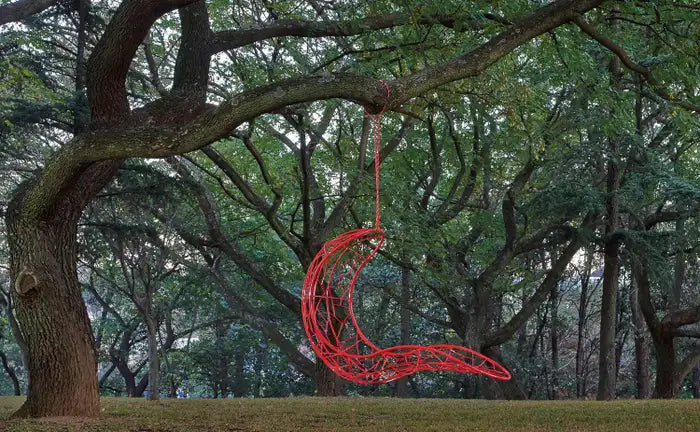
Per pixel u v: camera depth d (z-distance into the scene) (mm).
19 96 16953
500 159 24094
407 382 28703
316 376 20859
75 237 11242
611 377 23125
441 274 20359
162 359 28781
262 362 31750
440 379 30438
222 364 30453
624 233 21266
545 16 9555
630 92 18812
